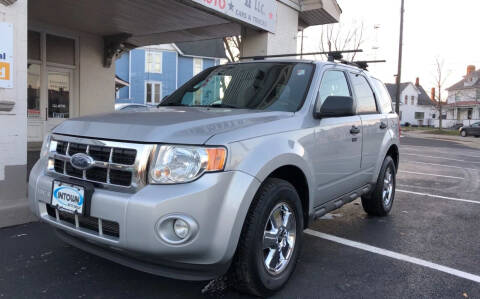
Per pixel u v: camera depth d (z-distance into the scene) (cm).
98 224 263
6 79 453
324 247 425
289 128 323
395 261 390
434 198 708
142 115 308
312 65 395
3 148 456
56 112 1155
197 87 424
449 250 428
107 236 259
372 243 443
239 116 307
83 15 994
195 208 244
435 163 1335
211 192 248
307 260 384
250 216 277
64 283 313
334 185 395
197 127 270
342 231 486
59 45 1142
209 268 256
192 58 3628
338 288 325
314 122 355
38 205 302
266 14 908
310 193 344
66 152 290
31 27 1060
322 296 310
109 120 292
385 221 539
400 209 613
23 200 470
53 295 294
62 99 1166
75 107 1195
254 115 318
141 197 245
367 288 327
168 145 253
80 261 355
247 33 952
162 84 3506
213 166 253
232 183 258
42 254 367
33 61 1085
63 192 277
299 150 321
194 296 300
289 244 322
